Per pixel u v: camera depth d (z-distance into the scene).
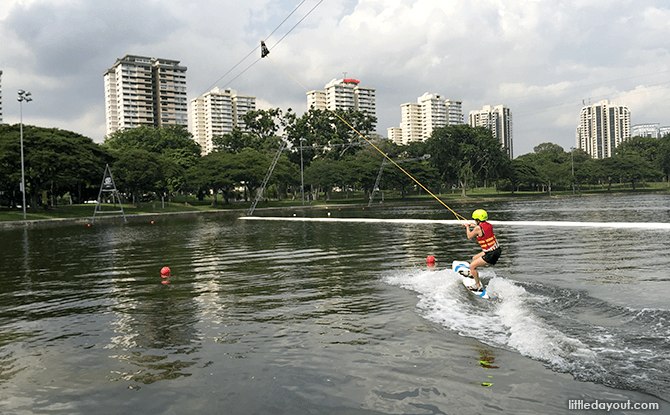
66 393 3.82
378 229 22.23
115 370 4.29
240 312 6.34
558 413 3.18
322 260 11.63
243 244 16.89
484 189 127.88
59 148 51.47
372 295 7.11
